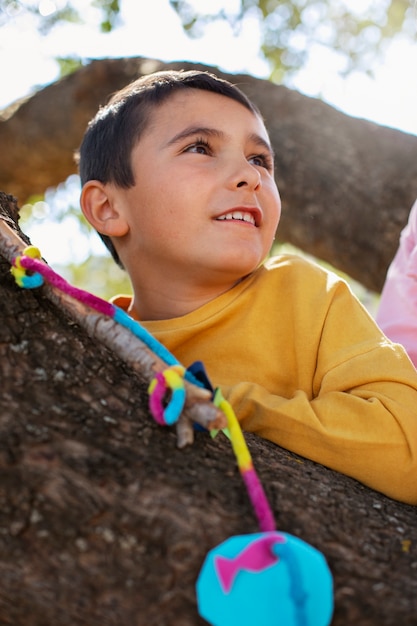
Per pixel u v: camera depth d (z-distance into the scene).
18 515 1.02
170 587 1.01
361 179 3.60
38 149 4.76
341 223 3.59
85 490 1.04
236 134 1.81
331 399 1.51
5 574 1.01
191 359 1.75
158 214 1.79
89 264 6.64
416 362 2.05
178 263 1.79
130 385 1.26
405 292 2.20
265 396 1.57
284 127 3.88
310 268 1.82
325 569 0.97
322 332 1.67
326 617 0.96
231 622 0.93
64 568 1.01
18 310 1.24
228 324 1.76
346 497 1.28
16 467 1.04
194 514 1.06
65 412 1.14
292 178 3.74
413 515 1.35
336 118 3.92
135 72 4.37
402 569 1.12
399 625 1.02
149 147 1.82
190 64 4.17
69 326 1.29
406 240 2.38
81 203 1.98
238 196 1.73
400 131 3.76
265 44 5.57
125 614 1.00
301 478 1.29
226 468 1.18
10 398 1.12
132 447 1.13
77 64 5.50
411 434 1.46
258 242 1.75
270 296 1.79
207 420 1.13
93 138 2.01
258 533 1.07
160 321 1.79
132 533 1.03
